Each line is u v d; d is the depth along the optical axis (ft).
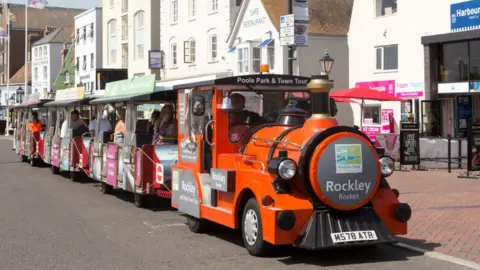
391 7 84.48
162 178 39.86
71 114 60.44
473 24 70.95
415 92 79.61
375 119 88.22
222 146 28.99
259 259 26.18
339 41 102.89
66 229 34.06
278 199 24.23
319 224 24.04
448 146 59.16
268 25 101.96
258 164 26.35
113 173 46.62
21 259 26.81
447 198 42.14
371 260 25.85
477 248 27.27
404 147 60.80
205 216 30.12
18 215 38.88
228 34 116.98
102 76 144.05
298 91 30.25
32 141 75.51
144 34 159.43
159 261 26.25
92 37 203.10
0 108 262.26
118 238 31.48
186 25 132.77
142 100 42.27
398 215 25.62
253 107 29.60
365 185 24.70
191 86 31.24
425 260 25.70
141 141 42.68
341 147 24.32
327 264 25.17
